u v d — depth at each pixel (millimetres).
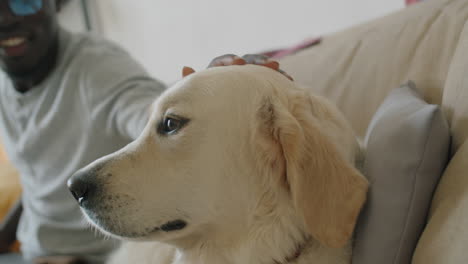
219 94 875
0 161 2855
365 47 1374
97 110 1595
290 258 891
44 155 1701
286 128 811
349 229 781
